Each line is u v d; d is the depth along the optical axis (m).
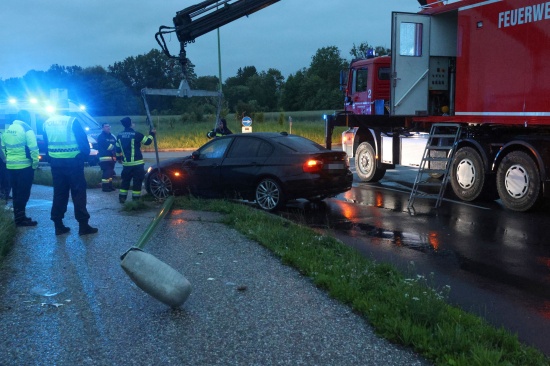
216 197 10.51
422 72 11.45
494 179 10.22
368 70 14.30
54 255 6.27
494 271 6.07
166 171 10.80
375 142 13.69
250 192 10.00
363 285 4.99
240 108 59.94
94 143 18.78
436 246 7.18
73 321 4.37
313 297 4.88
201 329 4.20
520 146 9.43
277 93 105.12
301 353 3.79
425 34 11.40
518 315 4.74
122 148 9.90
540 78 8.53
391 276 5.34
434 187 12.95
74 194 7.24
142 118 68.75
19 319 4.40
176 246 6.71
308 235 7.08
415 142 12.45
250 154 10.10
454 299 5.16
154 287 4.48
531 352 3.76
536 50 8.59
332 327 4.22
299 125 38.75
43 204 10.05
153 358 3.74
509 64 9.12
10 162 7.75
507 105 9.20
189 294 4.64
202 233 7.40
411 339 3.87
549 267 6.21
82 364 3.66
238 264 5.93
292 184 9.54
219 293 5.01
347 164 10.17
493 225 8.43
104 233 7.42
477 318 4.31
